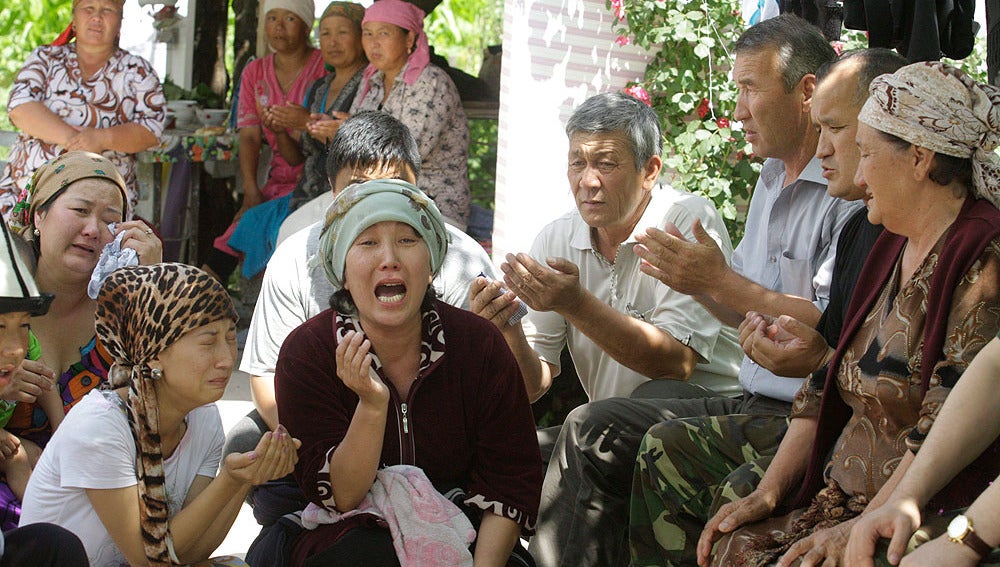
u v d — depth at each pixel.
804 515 2.89
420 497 2.93
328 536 2.99
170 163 7.59
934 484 2.51
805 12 4.30
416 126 6.31
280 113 7.43
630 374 4.20
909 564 2.38
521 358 3.70
